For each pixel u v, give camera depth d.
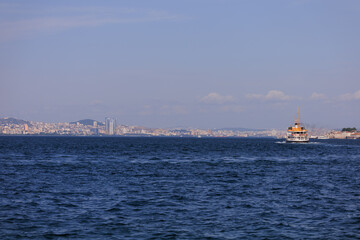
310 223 29.22
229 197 39.69
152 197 39.25
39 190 43.25
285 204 36.12
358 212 32.94
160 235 25.98
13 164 75.75
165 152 129.62
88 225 28.22
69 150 137.88
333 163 87.56
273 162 89.00
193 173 62.44
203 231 26.98
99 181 51.41
